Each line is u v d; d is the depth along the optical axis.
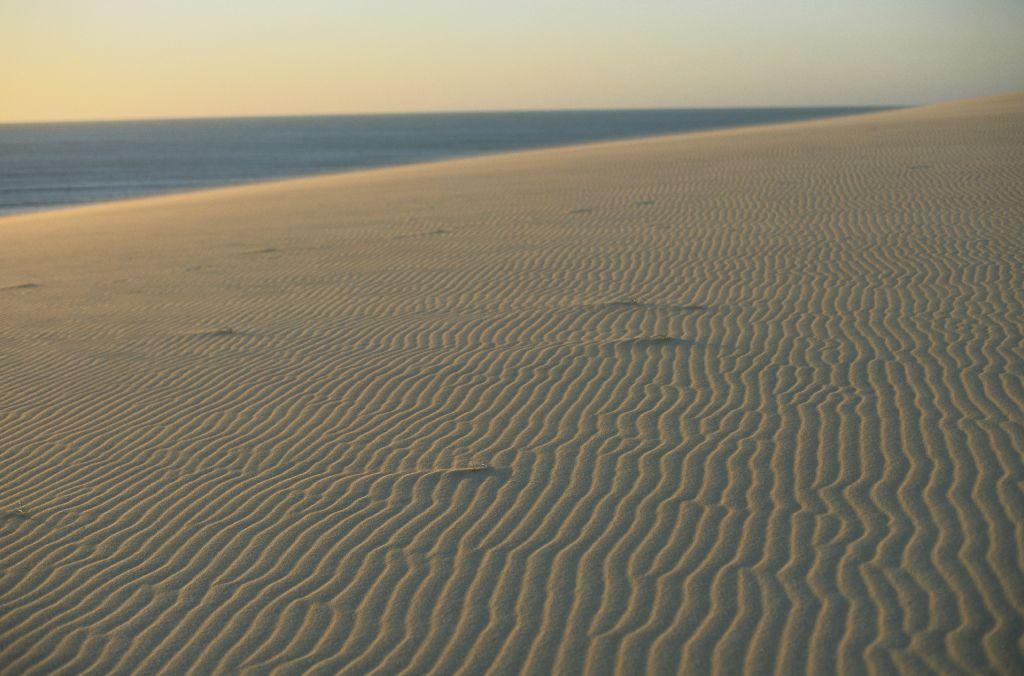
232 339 9.87
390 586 4.84
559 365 8.10
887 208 14.48
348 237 16.25
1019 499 5.15
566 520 5.39
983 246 11.35
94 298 12.59
